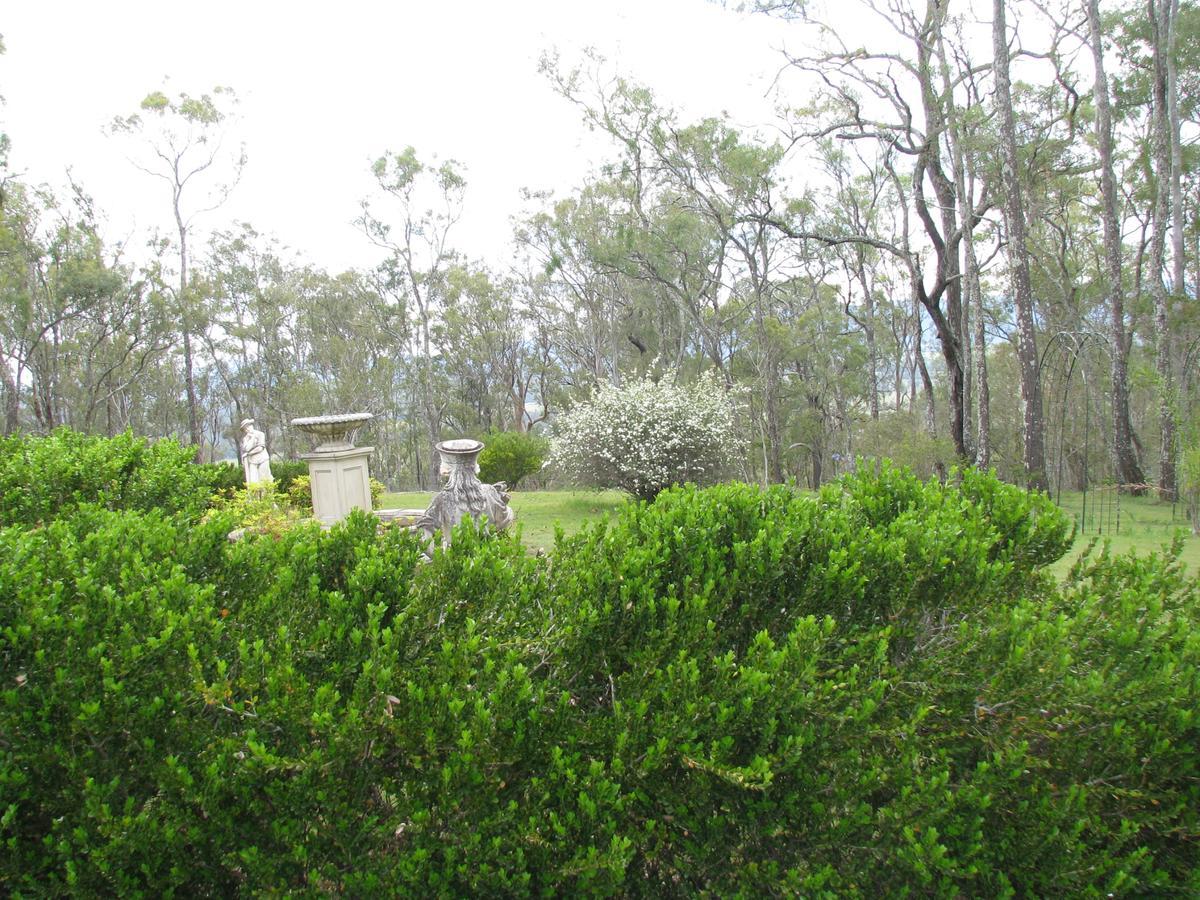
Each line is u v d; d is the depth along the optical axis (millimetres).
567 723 2336
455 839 2100
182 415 45812
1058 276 25688
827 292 35906
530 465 21016
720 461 15688
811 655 2404
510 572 2742
